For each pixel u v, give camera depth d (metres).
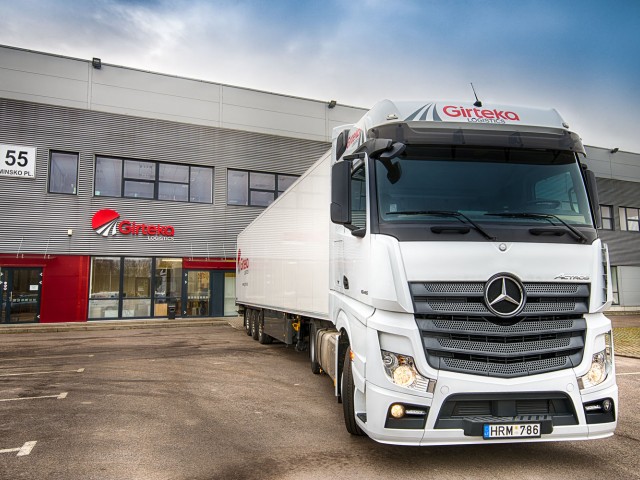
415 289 3.89
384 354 3.95
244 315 16.95
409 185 4.30
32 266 19.53
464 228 4.03
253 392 7.42
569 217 4.33
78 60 20.92
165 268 21.92
